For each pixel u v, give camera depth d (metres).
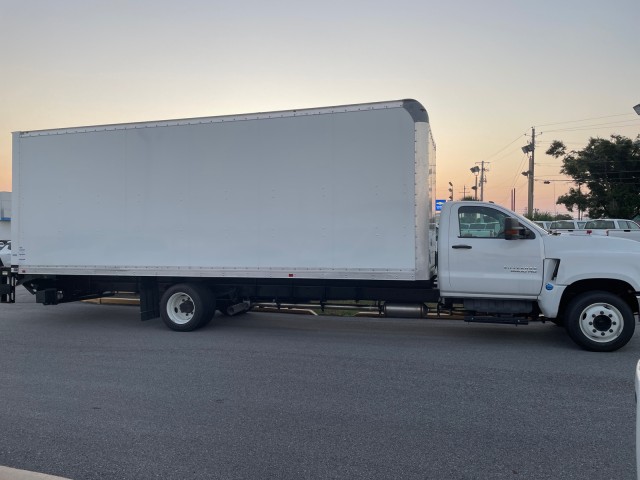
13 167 9.85
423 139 7.84
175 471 3.86
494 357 7.24
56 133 9.59
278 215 8.48
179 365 6.89
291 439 4.42
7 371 6.63
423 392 5.68
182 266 8.99
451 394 5.61
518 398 5.45
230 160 8.70
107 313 11.55
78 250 9.52
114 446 4.30
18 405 5.31
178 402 5.39
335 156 8.18
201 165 8.85
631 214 40.72
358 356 7.34
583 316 7.50
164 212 9.05
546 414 4.98
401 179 7.90
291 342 8.32
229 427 4.70
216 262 8.81
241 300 9.73
